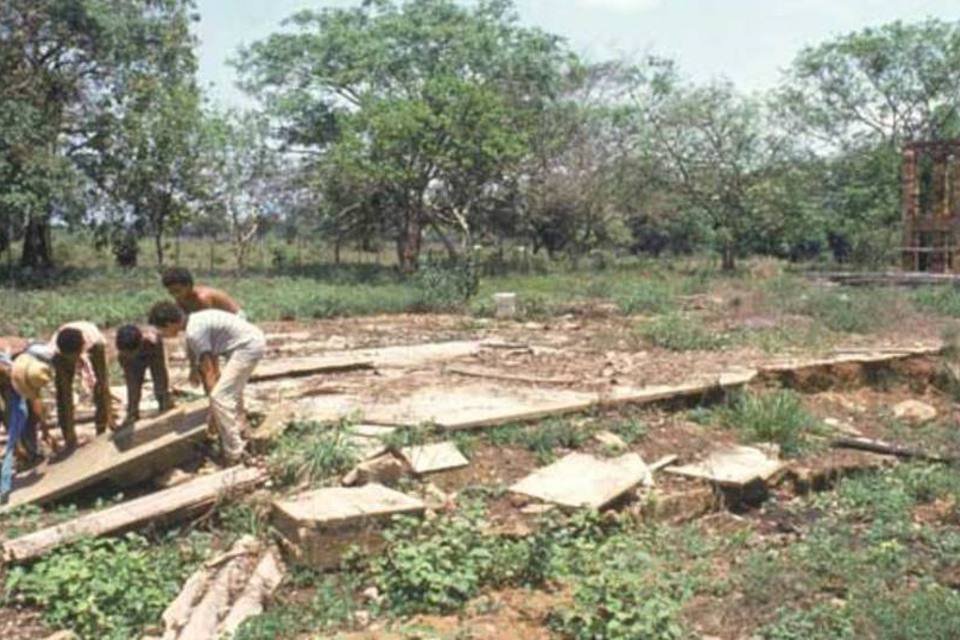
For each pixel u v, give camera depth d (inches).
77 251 1589.6
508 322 749.9
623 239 1684.3
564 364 492.7
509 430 351.9
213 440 316.5
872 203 1576.0
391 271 1326.3
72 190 1080.8
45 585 233.1
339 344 598.2
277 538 262.1
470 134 1225.4
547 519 275.0
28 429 311.9
